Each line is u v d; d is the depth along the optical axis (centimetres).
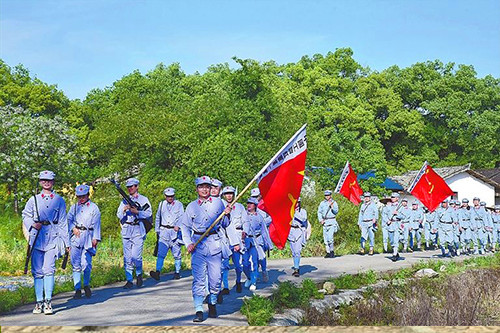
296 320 944
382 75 5828
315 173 3766
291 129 3325
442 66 6331
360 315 1084
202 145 2936
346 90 5569
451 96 6050
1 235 2361
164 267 1611
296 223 1413
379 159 4472
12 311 964
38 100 4931
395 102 5659
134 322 846
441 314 1160
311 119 4756
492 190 4656
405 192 4619
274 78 5122
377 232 2539
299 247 1412
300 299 1029
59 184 3603
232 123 3125
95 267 1533
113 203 2527
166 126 3553
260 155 2911
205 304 993
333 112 5091
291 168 905
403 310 1120
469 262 1817
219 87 5281
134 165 3791
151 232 2381
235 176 2791
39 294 927
